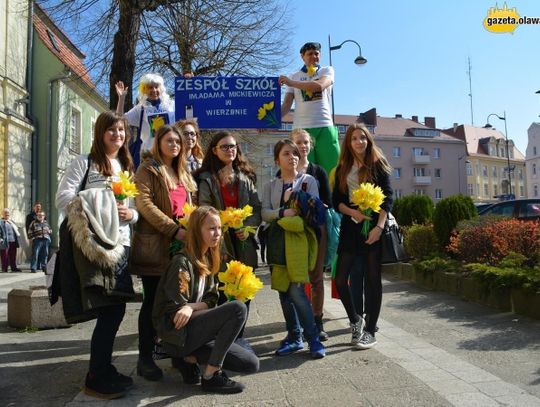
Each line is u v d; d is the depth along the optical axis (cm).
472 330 541
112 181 391
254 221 458
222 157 457
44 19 1842
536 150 7594
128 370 424
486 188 8412
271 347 484
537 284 589
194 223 376
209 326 359
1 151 1614
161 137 425
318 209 450
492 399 337
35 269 1448
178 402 349
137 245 404
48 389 382
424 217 1161
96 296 345
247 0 1508
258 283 377
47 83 1872
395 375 389
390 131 7644
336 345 484
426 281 859
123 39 998
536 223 791
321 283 501
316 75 602
